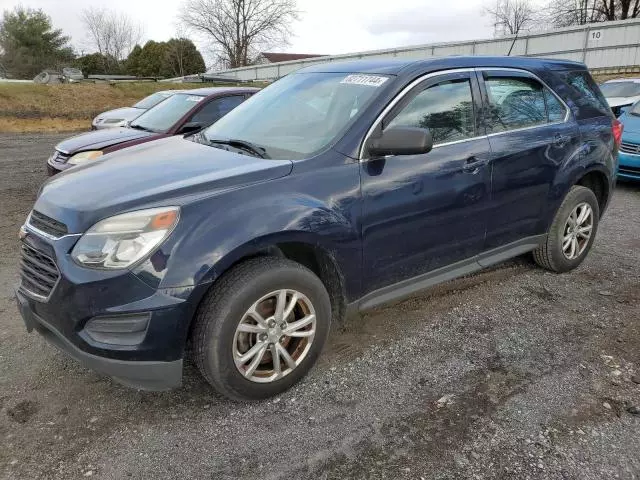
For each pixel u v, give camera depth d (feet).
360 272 10.19
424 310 12.80
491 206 12.24
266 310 9.11
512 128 12.75
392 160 10.32
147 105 36.88
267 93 13.29
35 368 10.34
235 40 151.02
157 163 10.19
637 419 8.82
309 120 11.02
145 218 8.09
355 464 7.84
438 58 11.73
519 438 8.36
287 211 8.86
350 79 11.48
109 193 8.78
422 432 8.52
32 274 9.06
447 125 11.39
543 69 13.99
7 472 7.66
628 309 12.85
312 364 9.82
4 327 12.00
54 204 9.00
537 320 12.31
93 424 8.74
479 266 12.55
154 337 8.04
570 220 14.61
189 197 8.43
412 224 10.73
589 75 15.53
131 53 188.14
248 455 8.04
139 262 7.91
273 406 9.21
